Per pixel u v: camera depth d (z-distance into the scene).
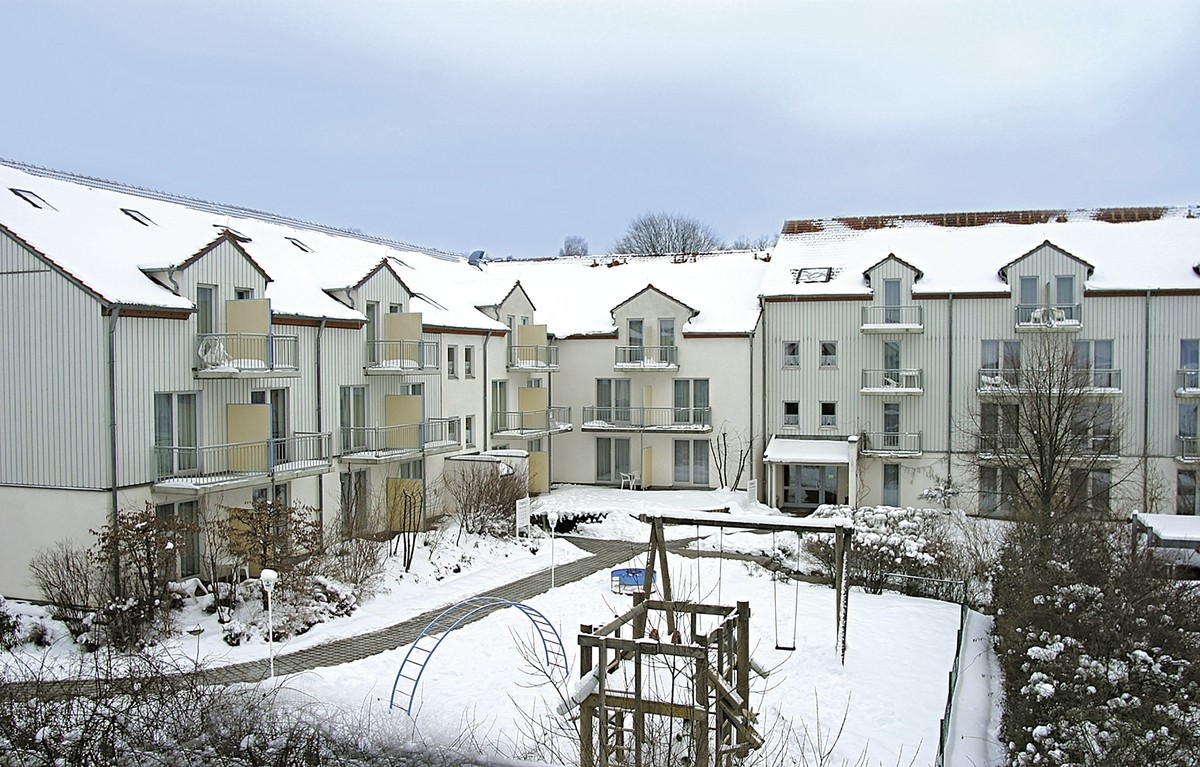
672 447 40.56
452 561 27.17
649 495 38.31
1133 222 38.78
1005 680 18.89
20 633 18.73
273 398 26.11
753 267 43.31
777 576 27.58
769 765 13.70
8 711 12.09
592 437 42.03
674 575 27.17
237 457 23.81
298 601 21.16
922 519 28.52
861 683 18.27
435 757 12.60
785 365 39.34
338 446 28.78
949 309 37.28
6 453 21.61
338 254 33.56
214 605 20.77
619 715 12.55
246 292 25.25
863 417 38.44
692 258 46.53
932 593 26.09
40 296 21.09
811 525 19.39
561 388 42.66
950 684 16.44
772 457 37.47
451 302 37.00
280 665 18.27
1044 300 36.31
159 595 19.97
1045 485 31.08
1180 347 35.28
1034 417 33.06
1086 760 14.12
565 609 22.92
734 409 39.44
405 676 16.53
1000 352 36.91
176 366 22.67
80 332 20.78
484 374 37.28
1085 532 25.41
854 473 36.22
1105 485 36.00
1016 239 38.94
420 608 23.05
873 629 22.14
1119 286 35.69
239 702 13.13
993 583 26.52
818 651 19.80
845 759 14.40
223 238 24.17
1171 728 14.85
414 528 28.47
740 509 36.53
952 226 40.91
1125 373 35.69
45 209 22.77
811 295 38.72
